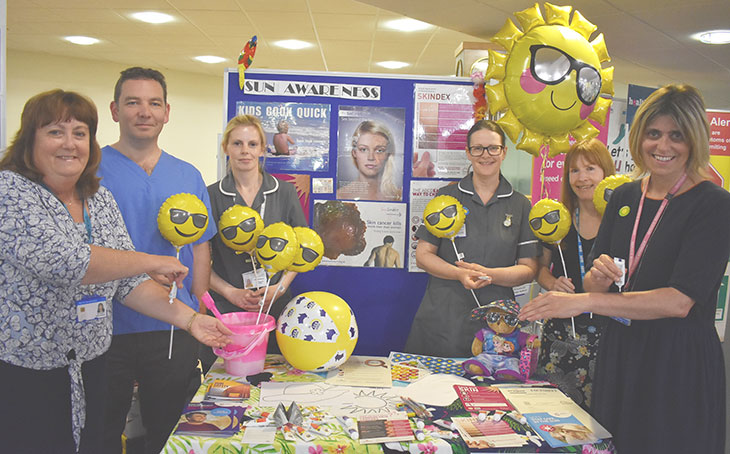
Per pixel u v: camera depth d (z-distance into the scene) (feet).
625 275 5.31
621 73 21.95
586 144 7.39
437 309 7.83
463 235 7.70
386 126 9.23
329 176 9.29
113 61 28.12
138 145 6.75
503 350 6.07
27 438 4.73
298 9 17.10
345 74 9.11
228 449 4.37
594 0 12.57
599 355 5.49
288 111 9.13
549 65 7.46
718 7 12.96
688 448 4.81
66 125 4.74
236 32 20.56
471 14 13.99
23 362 4.66
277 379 5.71
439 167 9.34
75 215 5.13
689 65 19.95
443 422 4.83
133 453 7.62
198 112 31.53
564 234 7.06
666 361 4.89
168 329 6.87
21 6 18.10
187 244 6.74
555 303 5.13
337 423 4.76
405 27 18.84
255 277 7.36
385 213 9.37
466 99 9.25
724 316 11.02
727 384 7.98
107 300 5.26
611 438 4.85
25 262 4.41
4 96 6.41
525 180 11.12
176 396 7.00
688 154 4.93
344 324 5.76
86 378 5.13
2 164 4.76
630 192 5.50
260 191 8.12
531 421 4.89
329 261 9.41
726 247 4.74
